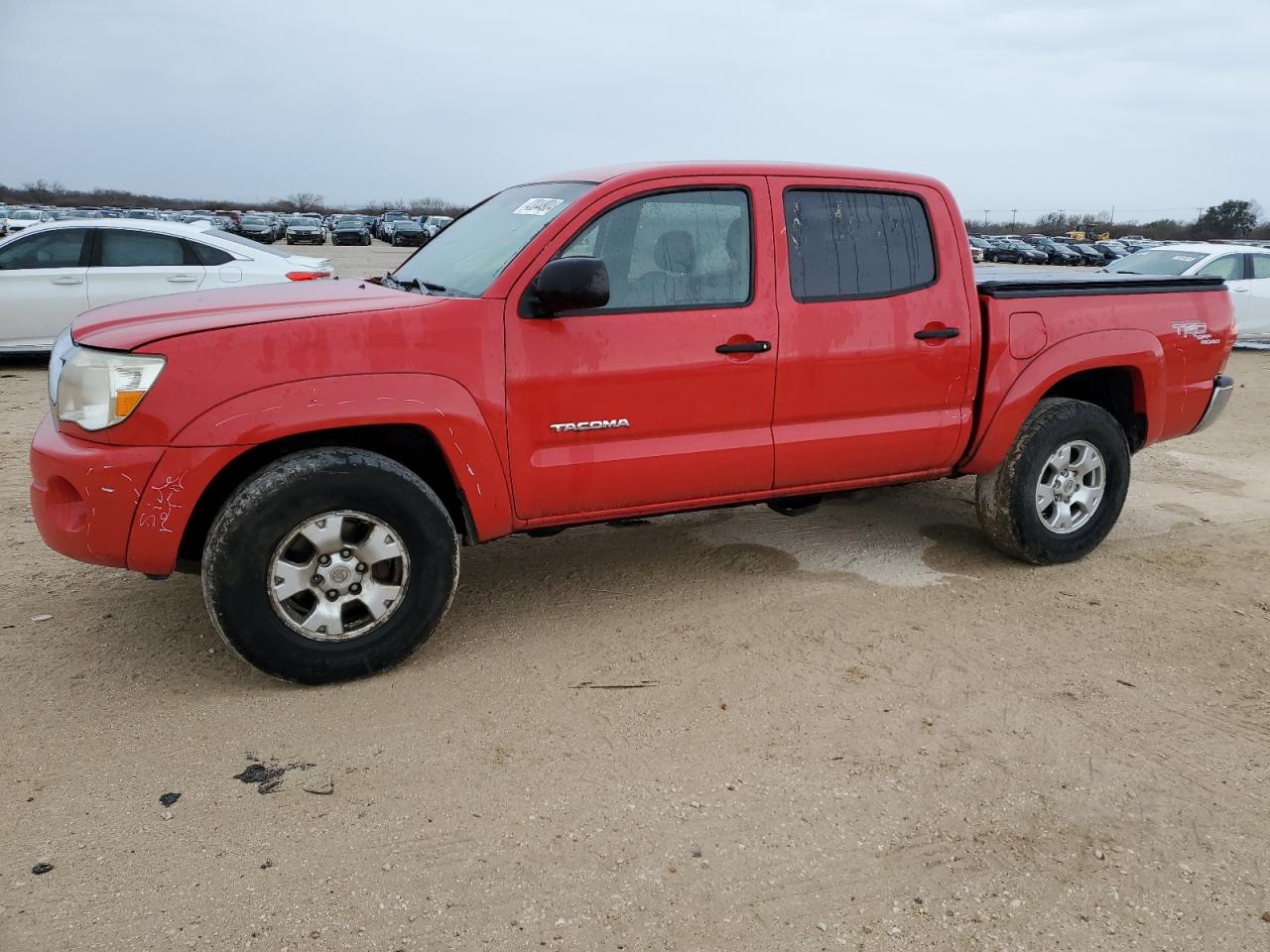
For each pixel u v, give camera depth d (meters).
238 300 3.69
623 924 2.38
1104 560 4.99
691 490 4.00
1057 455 4.68
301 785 2.89
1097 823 2.81
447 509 3.94
